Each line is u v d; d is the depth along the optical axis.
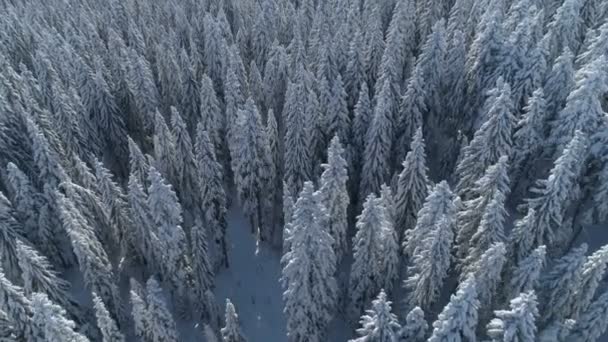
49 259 43.34
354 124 46.94
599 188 37.94
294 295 33.09
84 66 52.12
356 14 69.06
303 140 43.94
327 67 53.72
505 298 30.91
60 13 80.38
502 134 37.66
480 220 33.31
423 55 50.34
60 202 36.47
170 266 37.88
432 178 52.19
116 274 43.91
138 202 37.84
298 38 61.47
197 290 40.03
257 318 43.84
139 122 58.41
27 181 40.72
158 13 80.19
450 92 52.69
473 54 50.34
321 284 33.03
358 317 38.03
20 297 28.97
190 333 41.91
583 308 29.64
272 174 46.69
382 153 42.62
